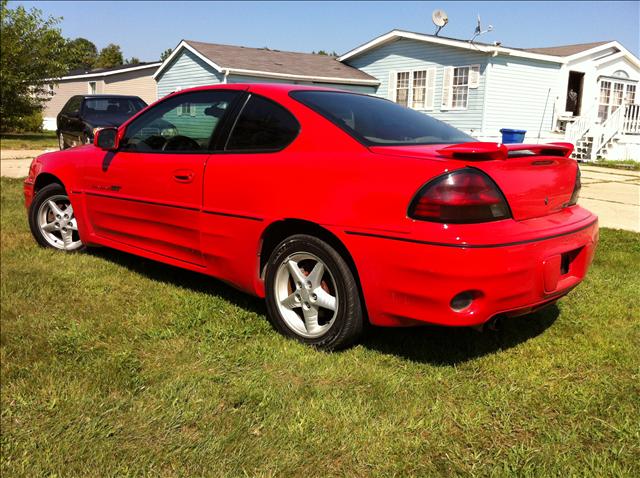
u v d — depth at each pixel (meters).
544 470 2.13
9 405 2.58
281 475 2.12
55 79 24.81
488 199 2.62
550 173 2.98
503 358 3.04
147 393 2.67
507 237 2.61
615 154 18.28
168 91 21.48
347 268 2.96
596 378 2.82
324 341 3.09
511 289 2.64
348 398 2.62
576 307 3.80
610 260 5.00
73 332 3.31
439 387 2.73
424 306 2.66
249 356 3.04
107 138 4.34
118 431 2.38
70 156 4.75
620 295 4.05
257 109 3.48
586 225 3.11
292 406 2.55
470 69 17.25
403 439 2.32
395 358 3.03
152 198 3.92
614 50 20.41
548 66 18.36
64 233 4.98
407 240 2.64
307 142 3.16
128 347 3.14
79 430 2.39
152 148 4.05
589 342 3.24
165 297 3.91
